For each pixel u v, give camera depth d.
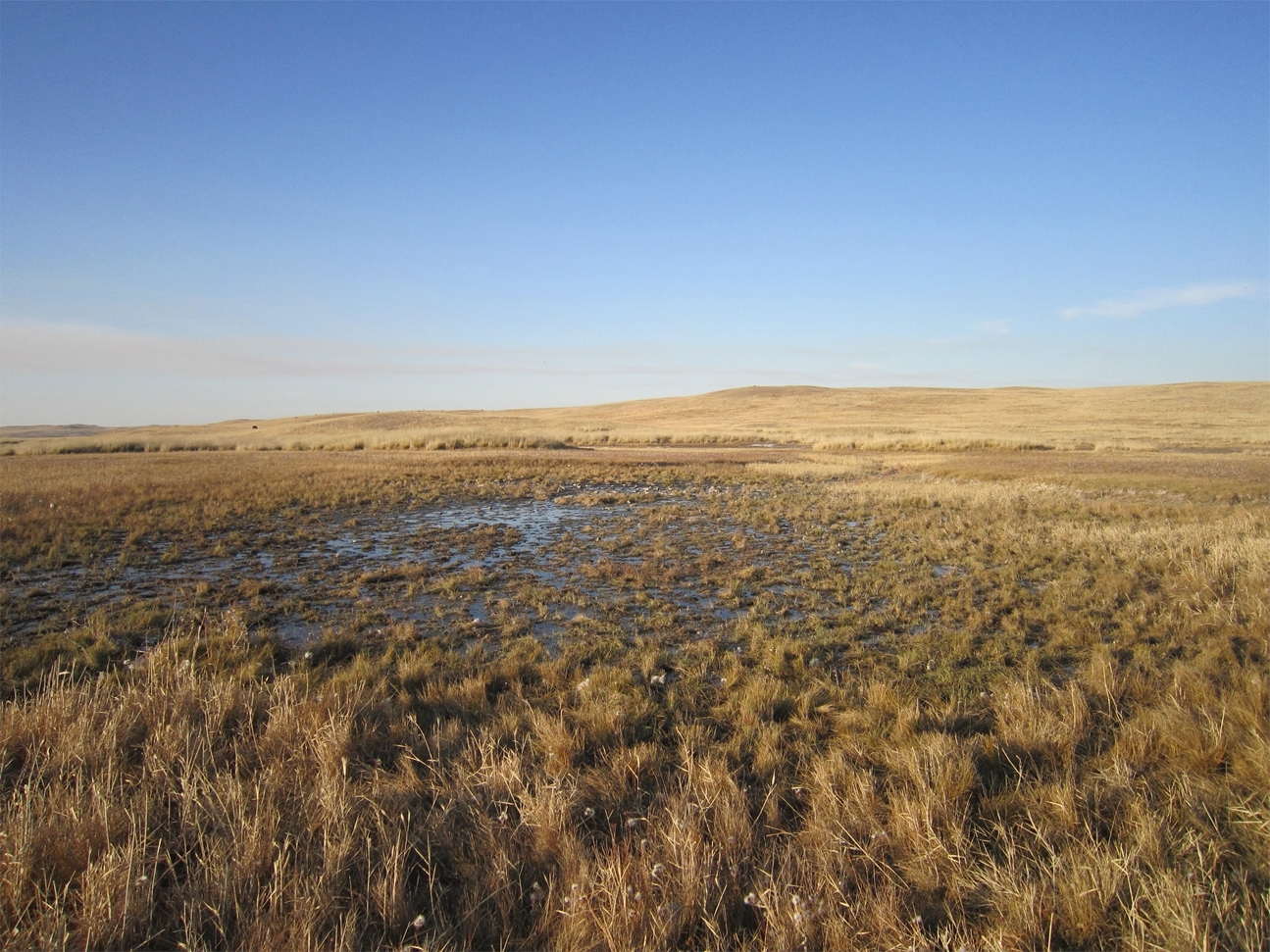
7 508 15.77
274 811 3.72
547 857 3.55
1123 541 12.33
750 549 12.77
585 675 6.34
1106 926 3.05
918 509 17.91
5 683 5.83
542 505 19.27
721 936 3.02
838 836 3.63
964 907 3.22
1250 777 4.15
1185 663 6.29
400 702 5.45
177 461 32.47
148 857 3.40
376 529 14.91
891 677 6.16
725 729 5.21
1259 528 13.52
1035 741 4.69
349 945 2.81
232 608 8.24
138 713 4.91
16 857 3.20
